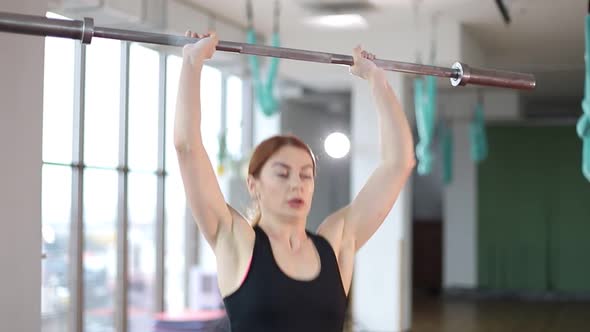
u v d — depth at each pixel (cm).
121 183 801
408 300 1045
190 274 953
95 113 762
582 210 1447
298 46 999
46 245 711
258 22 927
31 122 509
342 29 973
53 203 714
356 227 263
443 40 933
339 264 256
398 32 958
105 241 796
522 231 1465
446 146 1280
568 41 1028
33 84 511
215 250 248
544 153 1463
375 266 998
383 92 264
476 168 1483
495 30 971
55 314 730
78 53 730
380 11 884
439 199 1656
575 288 1442
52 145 708
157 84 867
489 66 1186
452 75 275
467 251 1483
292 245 245
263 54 253
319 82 1080
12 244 495
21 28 231
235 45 247
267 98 815
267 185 249
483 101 1409
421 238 1574
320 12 879
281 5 849
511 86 277
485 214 1479
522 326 1098
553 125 1461
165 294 884
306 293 235
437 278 1559
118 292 800
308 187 251
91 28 236
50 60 703
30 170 508
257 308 232
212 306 881
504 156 1476
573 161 1451
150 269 879
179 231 963
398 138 264
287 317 232
